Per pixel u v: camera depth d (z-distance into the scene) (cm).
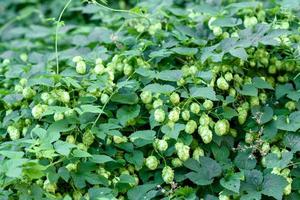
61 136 141
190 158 138
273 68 155
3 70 172
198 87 139
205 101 140
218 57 141
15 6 268
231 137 145
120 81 149
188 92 142
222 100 142
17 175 116
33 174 121
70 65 156
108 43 167
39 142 125
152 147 142
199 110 139
